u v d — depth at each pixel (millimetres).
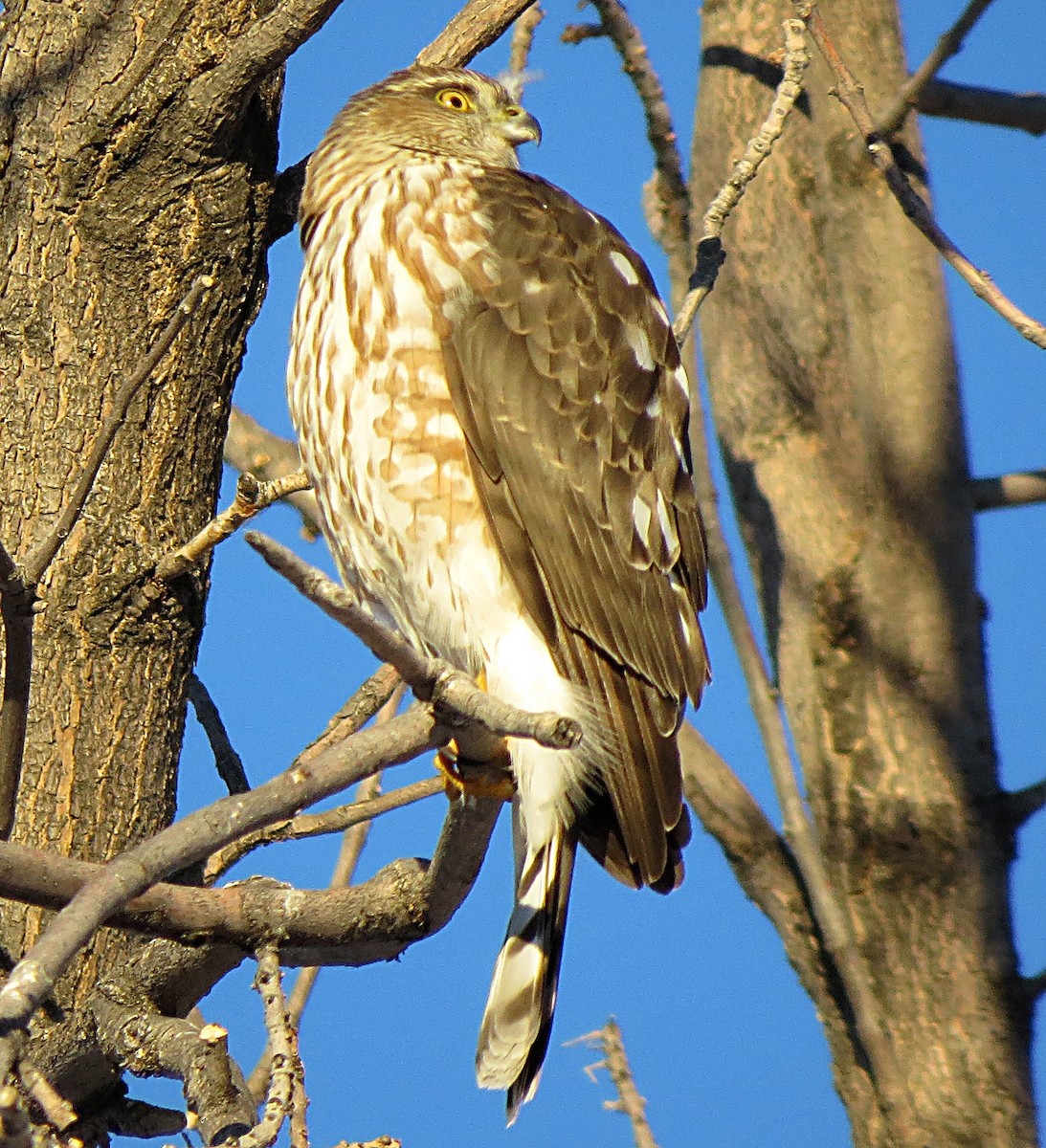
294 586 4941
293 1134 5781
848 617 11336
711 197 11953
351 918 7023
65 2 8062
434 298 8508
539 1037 7461
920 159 11398
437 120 9875
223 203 8055
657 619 8555
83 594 7723
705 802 11531
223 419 8188
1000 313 7832
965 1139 10547
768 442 11789
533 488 8422
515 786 7773
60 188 7941
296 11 7660
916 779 11086
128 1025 6652
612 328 8852
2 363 7949
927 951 10875
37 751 7633
